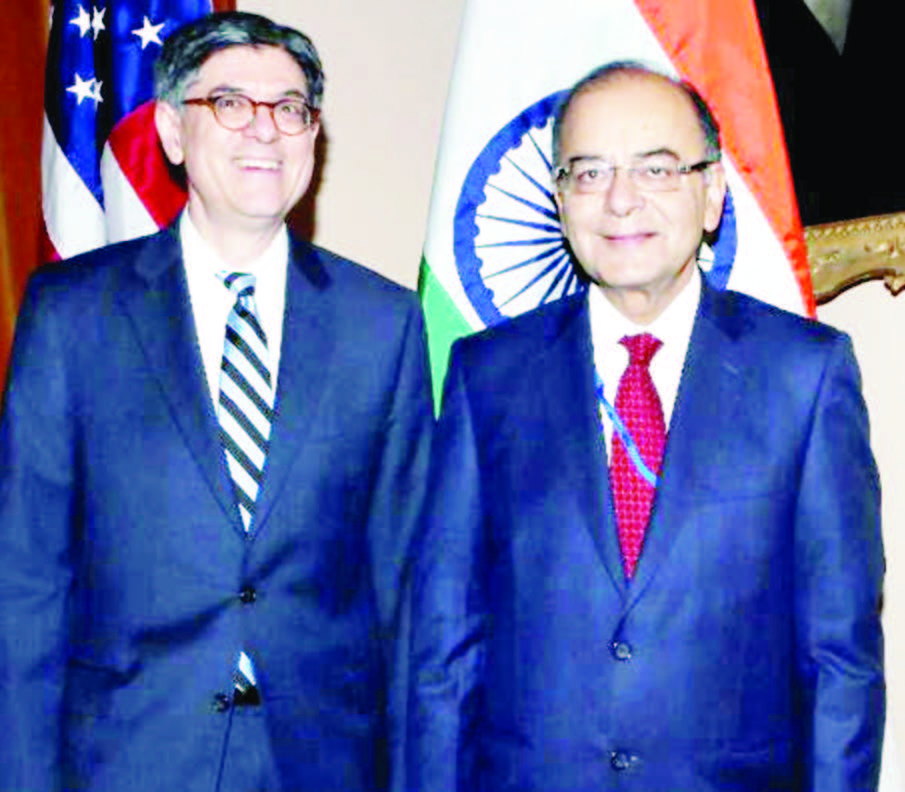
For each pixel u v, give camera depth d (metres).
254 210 1.93
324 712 1.89
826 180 2.60
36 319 1.92
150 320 1.91
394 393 1.98
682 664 1.73
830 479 1.75
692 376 1.81
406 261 3.10
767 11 2.65
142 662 1.85
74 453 1.90
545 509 1.80
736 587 1.74
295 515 1.88
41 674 1.87
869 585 1.75
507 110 2.39
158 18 2.62
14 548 1.86
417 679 1.85
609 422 1.83
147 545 1.86
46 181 2.65
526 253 2.37
